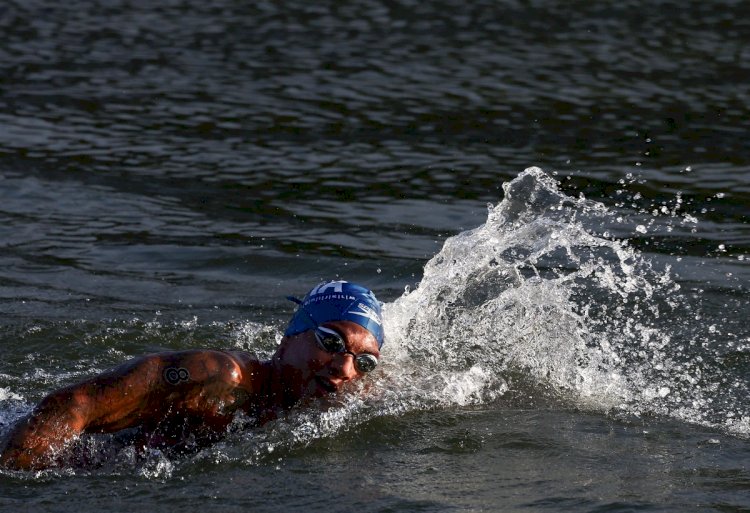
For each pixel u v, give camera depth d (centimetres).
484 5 7038
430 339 2339
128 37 6175
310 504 1570
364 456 1758
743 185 3809
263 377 1856
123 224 3391
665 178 3900
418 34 6266
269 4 7081
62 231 3294
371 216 3519
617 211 3516
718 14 6706
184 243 3222
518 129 4553
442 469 1708
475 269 2486
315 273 2978
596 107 4875
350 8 6956
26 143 4247
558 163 4097
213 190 3772
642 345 2380
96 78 5300
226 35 6256
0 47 5819
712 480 1658
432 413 1961
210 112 4781
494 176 3959
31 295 2709
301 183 3869
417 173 3994
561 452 1783
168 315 2603
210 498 1595
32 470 1656
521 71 5475
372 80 5309
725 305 2645
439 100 4978
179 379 1744
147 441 1772
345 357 1823
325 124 4622
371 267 3022
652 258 3041
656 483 1645
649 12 6775
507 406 2022
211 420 1789
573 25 6462
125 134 4438
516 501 1573
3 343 2359
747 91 5109
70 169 3956
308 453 1761
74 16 6656
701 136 4434
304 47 5966
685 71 5475
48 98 4922
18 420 1736
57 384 2150
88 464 1709
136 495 1605
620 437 1859
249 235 3309
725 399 2073
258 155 4197
